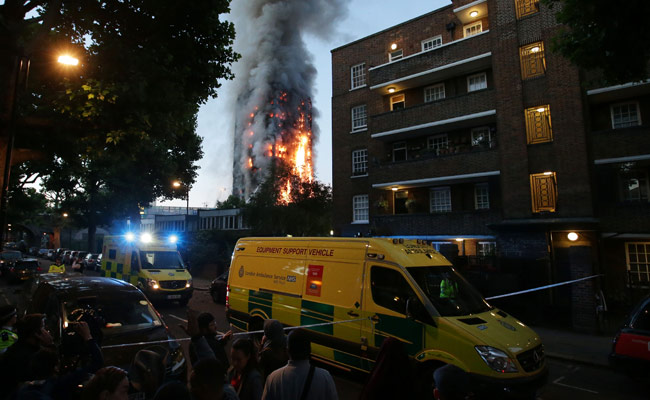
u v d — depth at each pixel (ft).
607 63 27.04
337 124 78.13
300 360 9.98
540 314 36.99
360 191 73.05
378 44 74.54
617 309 38.09
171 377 16.89
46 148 38.14
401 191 67.10
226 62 40.01
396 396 9.37
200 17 35.14
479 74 60.18
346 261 22.70
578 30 27.71
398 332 19.04
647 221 42.91
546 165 48.83
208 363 8.18
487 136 58.13
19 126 32.14
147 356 10.82
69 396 9.62
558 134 48.08
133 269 48.42
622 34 24.25
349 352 21.11
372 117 66.74
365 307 20.75
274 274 26.96
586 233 45.93
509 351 16.62
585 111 47.29
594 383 22.77
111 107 31.37
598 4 23.34
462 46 57.98
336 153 77.61
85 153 38.47
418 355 18.04
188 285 47.50
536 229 47.21
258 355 13.14
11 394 9.89
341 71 79.30
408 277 19.45
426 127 59.82
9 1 27.48
